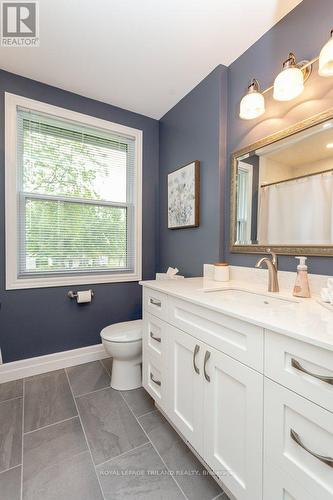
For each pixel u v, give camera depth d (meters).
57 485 1.00
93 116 2.11
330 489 0.59
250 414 0.79
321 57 0.96
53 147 1.98
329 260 1.11
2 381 1.76
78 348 2.08
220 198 1.69
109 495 0.96
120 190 2.31
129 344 1.59
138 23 1.35
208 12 1.29
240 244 1.56
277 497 0.70
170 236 2.27
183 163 2.07
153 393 1.42
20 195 1.85
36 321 1.90
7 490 0.97
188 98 2.01
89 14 1.30
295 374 0.66
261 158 1.44
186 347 1.11
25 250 1.88
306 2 1.20
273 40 1.37
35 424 1.34
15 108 1.78
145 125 2.39
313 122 1.16
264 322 0.72
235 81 1.63
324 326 0.68
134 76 1.80
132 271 2.37
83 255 2.13
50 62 1.66
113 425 1.34
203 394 1.00
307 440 0.63
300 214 1.22
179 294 1.15
